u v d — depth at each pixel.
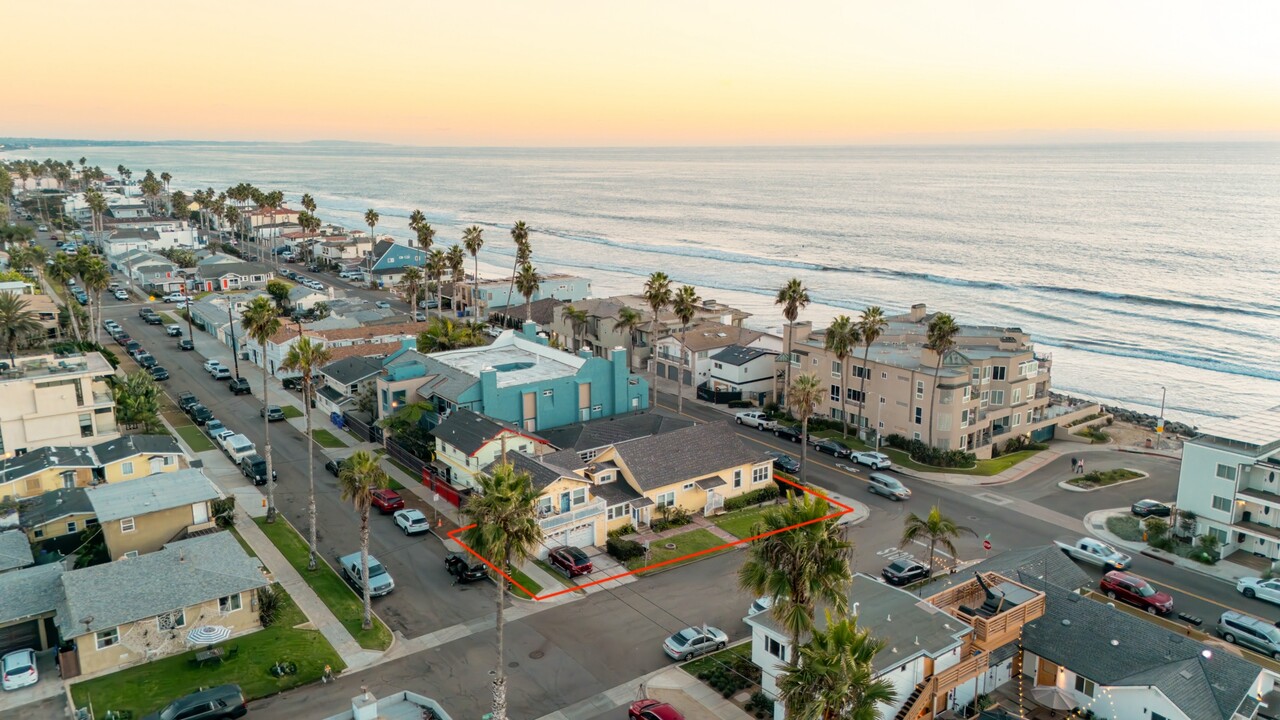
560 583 57.31
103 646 45.62
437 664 47.31
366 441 86.38
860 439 91.56
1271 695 42.38
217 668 46.00
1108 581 56.09
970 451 86.00
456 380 83.94
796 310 99.94
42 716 41.81
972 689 44.06
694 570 59.56
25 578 49.59
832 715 30.34
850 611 44.53
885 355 92.31
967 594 48.03
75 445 74.25
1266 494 61.41
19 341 104.38
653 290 109.94
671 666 47.38
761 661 44.06
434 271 147.25
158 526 57.66
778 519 37.94
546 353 94.25
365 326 124.44
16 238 190.25
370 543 63.06
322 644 48.94
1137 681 40.94
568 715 42.84
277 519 66.88
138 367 110.12
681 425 78.81
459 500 69.06
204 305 142.25
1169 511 69.88
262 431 88.62
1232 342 150.50
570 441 76.31
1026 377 90.81
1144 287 198.62
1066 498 74.75
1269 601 55.44
